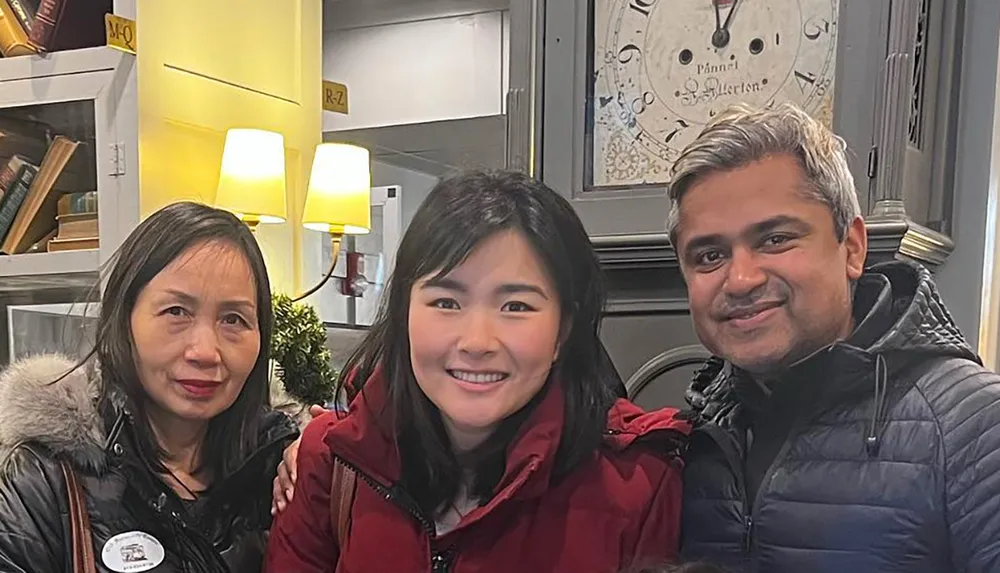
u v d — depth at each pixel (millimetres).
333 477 1081
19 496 1013
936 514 865
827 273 932
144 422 1103
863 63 1205
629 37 1383
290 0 2334
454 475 1026
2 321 2096
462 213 936
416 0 2627
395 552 998
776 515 941
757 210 919
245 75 2178
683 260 993
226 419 1202
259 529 1203
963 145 1433
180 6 1964
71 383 1089
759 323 939
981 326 1449
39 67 1899
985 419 862
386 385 1022
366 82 2713
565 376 1008
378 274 2688
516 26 1435
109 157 1870
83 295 1962
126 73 1849
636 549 986
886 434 910
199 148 2031
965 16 1419
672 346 1367
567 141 1408
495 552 969
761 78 1299
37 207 1958
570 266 975
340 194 2145
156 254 1093
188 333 1101
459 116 2584
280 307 1996
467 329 924
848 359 937
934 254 1377
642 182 1378
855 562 890
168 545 1077
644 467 1021
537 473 947
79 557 1012
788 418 996
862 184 1200
